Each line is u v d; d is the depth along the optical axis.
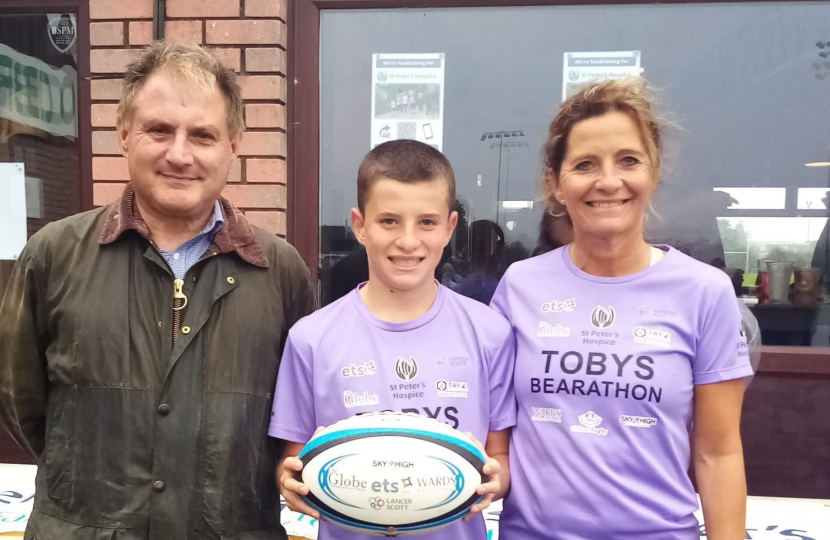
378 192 1.34
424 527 1.21
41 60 2.93
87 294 1.34
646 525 1.26
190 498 1.32
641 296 1.34
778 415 2.68
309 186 2.85
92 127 2.75
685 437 1.31
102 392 1.32
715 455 1.33
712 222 2.82
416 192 1.33
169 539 1.30
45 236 1.40
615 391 1.28
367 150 2.91
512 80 2.85
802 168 2.76
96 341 1.32
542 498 1.30
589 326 1.34
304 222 2.86
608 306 1.34
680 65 2.77
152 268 1.38
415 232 1.34
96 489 1.31
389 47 2.87
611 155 1.27
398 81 2.88
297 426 1.40
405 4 2.80
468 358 1.36
